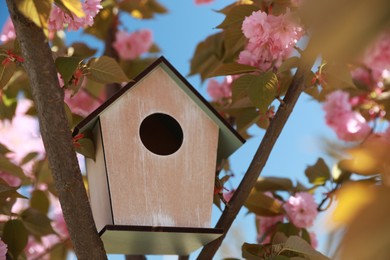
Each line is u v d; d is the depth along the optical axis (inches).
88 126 100.3
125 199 96.8
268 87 99.7
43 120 79.9
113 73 99.5
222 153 109.7
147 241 99.8
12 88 147.1
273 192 143.7
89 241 84.6
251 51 113.4
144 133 109.2
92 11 100.0
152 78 102.7
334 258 14.9
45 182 157.6
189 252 105.7
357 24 14.7
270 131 97.0
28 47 77.1
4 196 105.7
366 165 17.6
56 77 78.8
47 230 126.3
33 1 66.3
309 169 138.3
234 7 118.8
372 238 14.8
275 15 114.3
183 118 102.9
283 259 90.8
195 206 100.0
